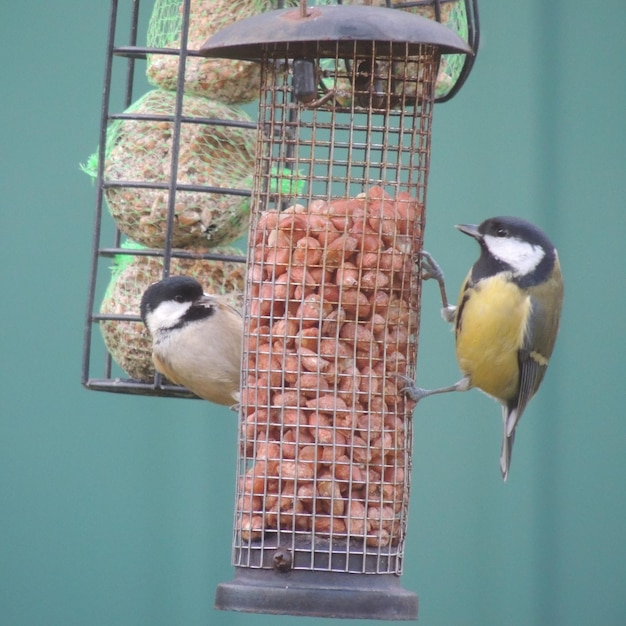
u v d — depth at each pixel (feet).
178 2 36.58
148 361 36.14
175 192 34.55
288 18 26.50
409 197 29.99
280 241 29.32
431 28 26.66
